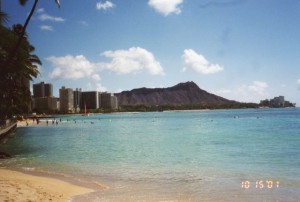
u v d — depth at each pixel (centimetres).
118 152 3116
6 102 5306
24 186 1462
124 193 1432
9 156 2841
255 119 12825
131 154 2936
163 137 5131
